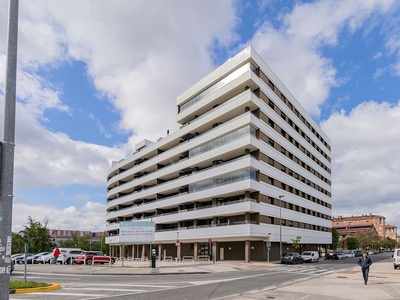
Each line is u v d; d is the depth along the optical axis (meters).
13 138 7.00
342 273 25.58
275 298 12.65
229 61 47.47
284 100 53.91
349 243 110.88
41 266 34.25
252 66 45.62
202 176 48.09
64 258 41.09
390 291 14.70
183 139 56.75
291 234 51.09
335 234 91.81
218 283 18.03
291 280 20.14
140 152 68.94
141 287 15.71
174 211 58.56
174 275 23.78
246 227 40.53
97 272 24.97
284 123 52.12
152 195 61.56
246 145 41.97
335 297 12.98
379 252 127.69
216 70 49.78
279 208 47.69
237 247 46.78
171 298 12.42
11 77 7.10
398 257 31.28
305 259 46.56
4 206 6.61
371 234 127.75
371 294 13.78
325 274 24.81
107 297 12.37
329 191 75.88
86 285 16.38
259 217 42.50
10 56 7.14
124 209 70.38
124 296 12.68
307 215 59.22
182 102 56.97
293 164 54.25
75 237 100.44
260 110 44.59
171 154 56.88
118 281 18.66
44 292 13.74
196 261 46.34
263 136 44.78
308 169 62.56
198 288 15.63
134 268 29.72
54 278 20.61
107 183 89.19
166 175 58.00
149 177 62.53
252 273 25.91
